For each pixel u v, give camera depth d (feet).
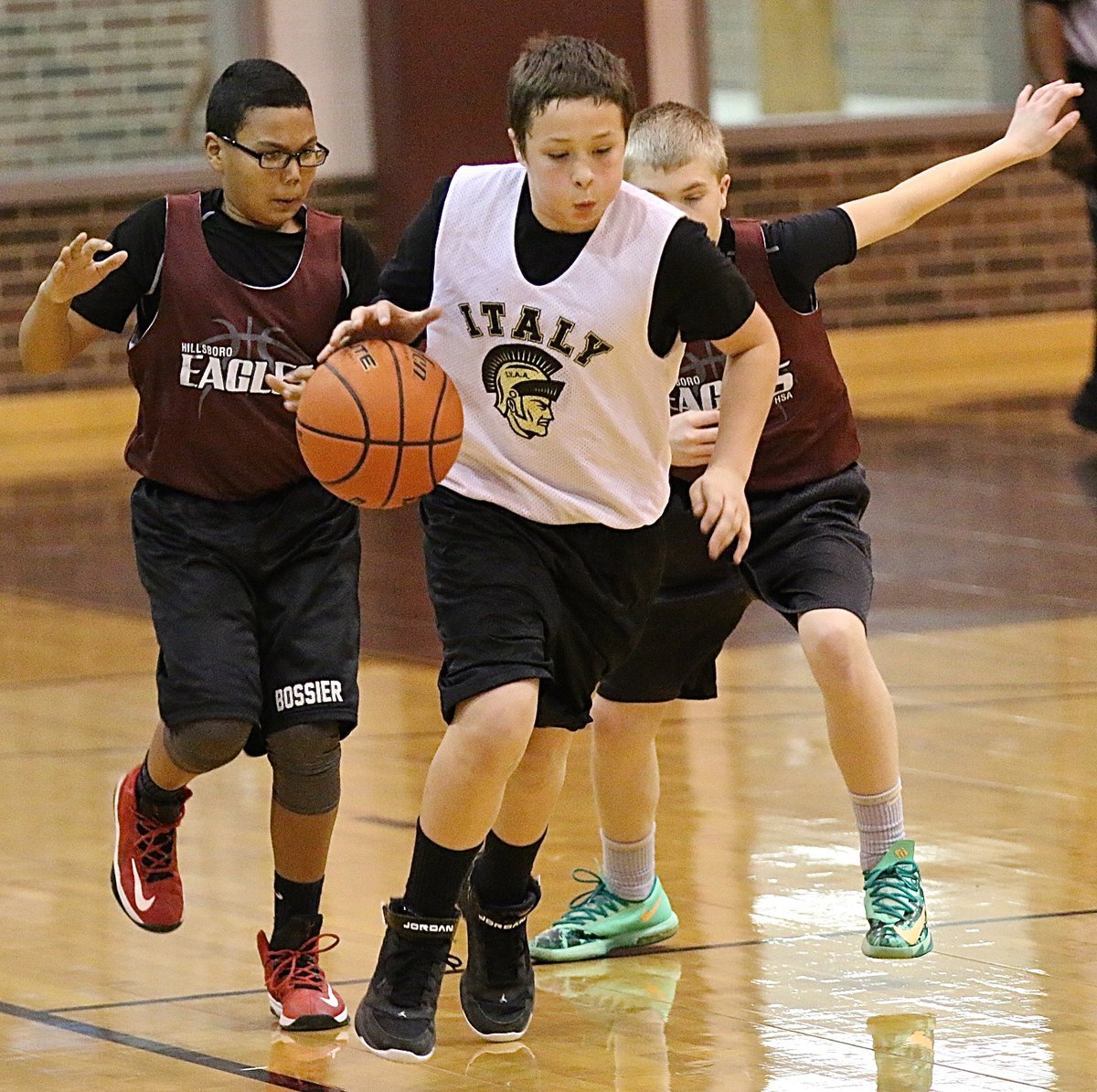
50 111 128.36
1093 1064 34.09
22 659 71.10
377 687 65.98
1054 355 141.38
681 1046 35.45
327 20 127.34
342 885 45.06
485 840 35.83
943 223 140.46
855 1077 33.71
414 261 34.55
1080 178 96.99
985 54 145.89
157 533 36.55
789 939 41.39
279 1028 36.70
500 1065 34.65
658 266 33.12
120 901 38.55
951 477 100.99
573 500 34.01
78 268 34.22
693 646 40.04
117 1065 34.76
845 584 39.01
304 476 36.65
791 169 137.28
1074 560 82.17
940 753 55.98
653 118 38.81
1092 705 60.80
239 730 35.17
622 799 40.63
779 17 140.67
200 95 131.44
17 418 123.44
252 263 36.24
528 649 33.42
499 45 124.98
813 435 39.99
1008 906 43.01
